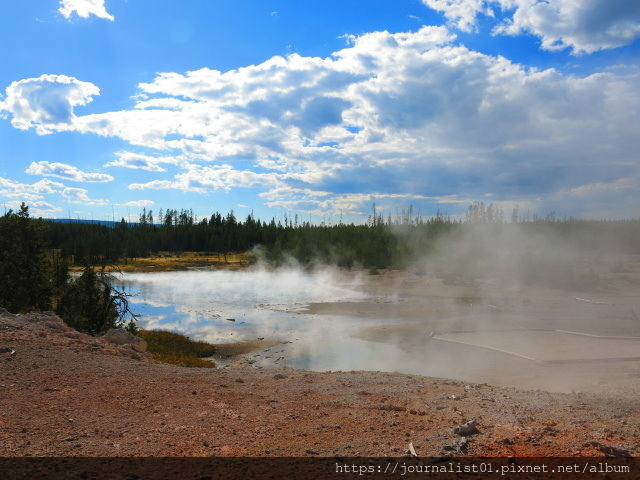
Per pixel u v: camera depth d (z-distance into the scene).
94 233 124.50
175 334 32.38
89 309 25.61
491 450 6.14
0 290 28.97
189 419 7.95
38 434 6.84
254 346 29.97
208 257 128.75
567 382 18.20
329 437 7.02
